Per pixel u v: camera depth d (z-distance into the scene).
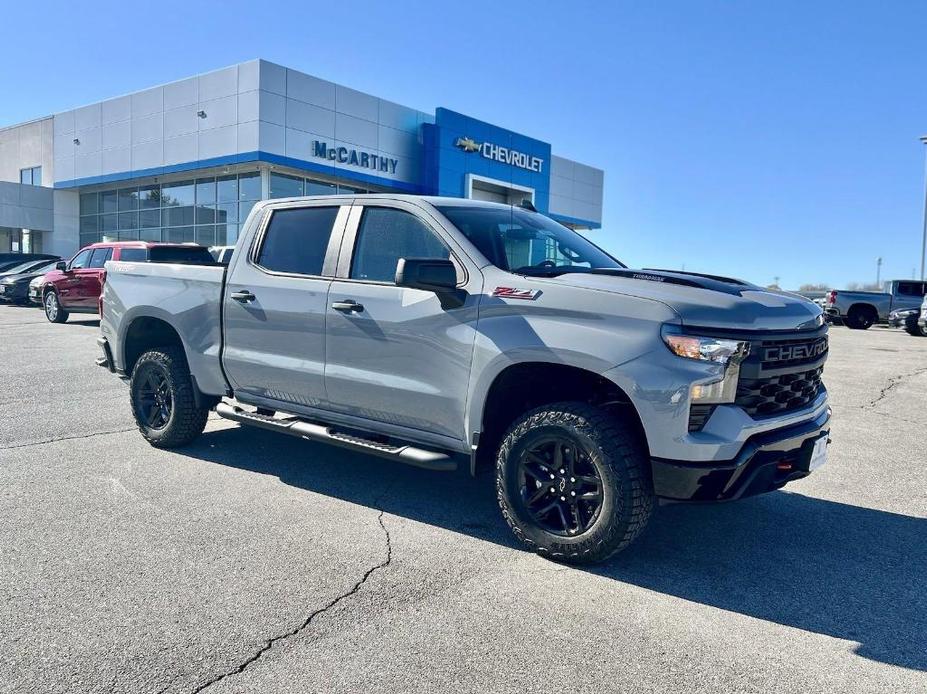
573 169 36.78
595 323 3.70
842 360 14.57
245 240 5.34
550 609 3.33
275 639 2.98
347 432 4.73
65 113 30.03
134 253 15.75
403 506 4.73
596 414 3.72
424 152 28.08
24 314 20.06
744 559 4.02
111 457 5.73
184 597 3.34
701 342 3.46
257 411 5.39
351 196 4.89
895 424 7.91
